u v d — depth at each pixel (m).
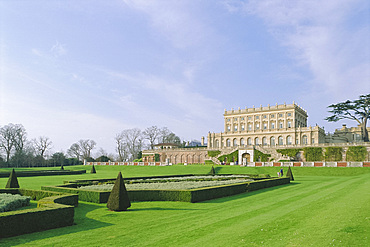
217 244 10.52
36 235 12.67
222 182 32.19
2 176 56.50
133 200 23.05
